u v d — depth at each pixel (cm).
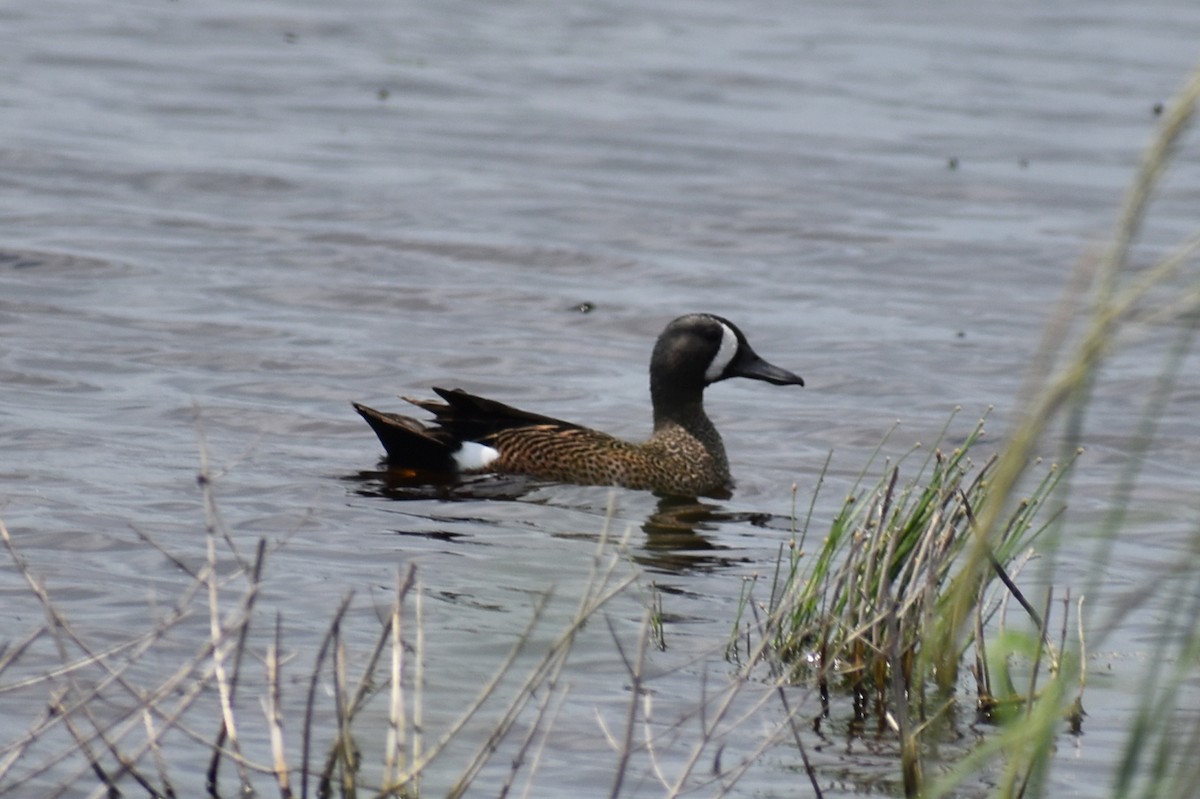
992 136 3881
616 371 2209
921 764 916
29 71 4012
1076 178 3531
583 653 1120
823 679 1078
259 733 963
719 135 3800
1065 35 5225
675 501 1652
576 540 1452
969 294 2673
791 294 2634
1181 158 3784
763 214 3144
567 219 3039
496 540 1428
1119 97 4347
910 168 3553
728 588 1307
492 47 4750
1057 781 955
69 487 1491
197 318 2273
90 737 947
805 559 1411
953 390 2131
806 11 5541
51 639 1091
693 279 2694
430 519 1490
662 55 4722
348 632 1138
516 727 991
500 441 1692
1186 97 550
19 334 2112
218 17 4884
